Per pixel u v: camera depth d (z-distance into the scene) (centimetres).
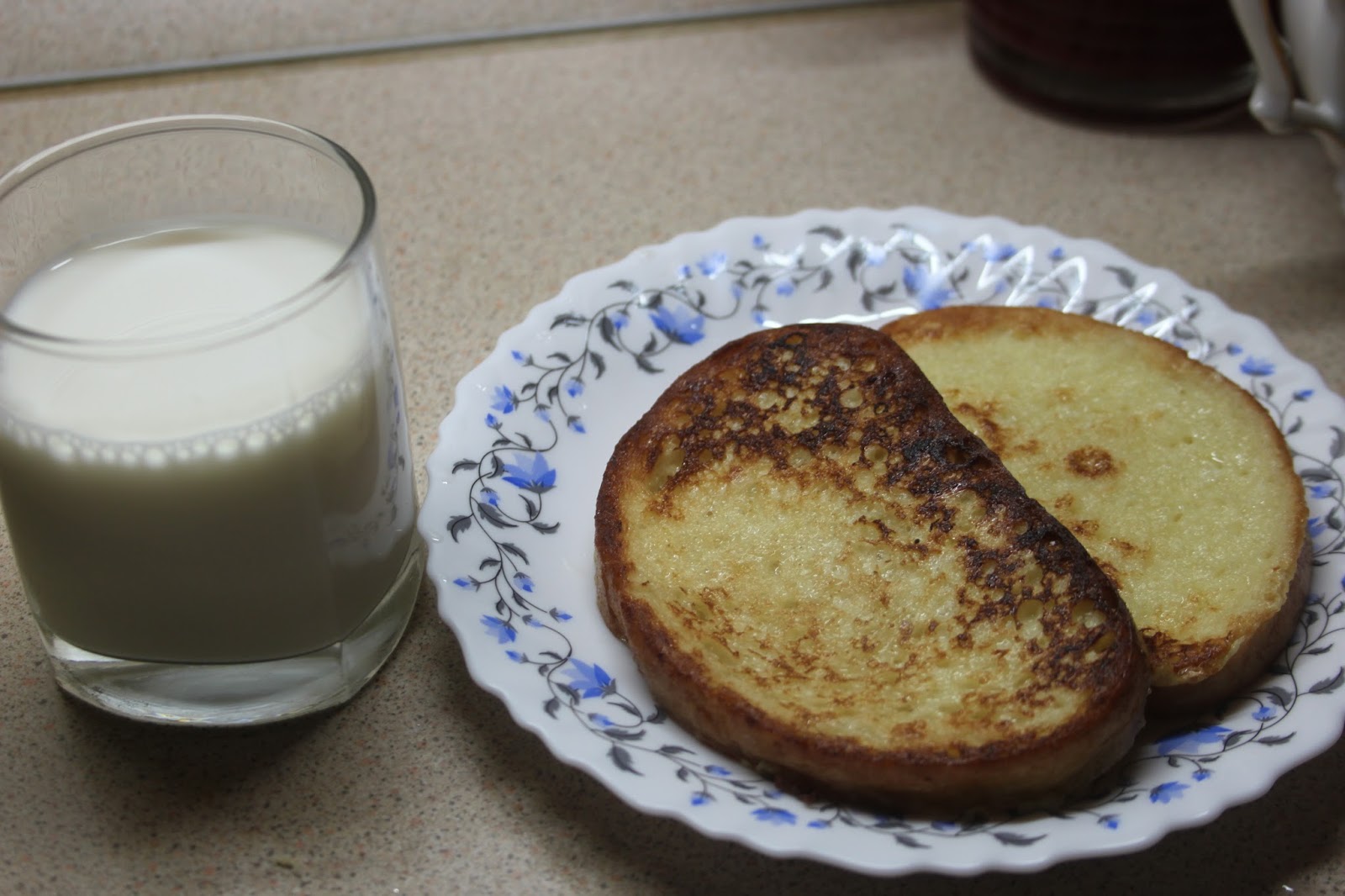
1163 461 44
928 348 48
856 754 36
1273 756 37
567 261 56
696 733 38
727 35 70
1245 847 38
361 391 38
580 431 46
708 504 42
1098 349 47
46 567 38
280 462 36
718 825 35
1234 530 42
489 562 42
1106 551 42
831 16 71
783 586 40
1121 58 61
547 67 67
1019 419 46
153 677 39
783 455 43
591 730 38
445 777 39
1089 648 38
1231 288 55
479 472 44
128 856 38
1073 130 64
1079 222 58
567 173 61
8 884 37
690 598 40
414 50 68
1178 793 36
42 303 37
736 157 62
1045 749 36
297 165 40
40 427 35
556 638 40
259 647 39
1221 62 61
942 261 52
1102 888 37
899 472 42
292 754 40
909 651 39
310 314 36
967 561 40
